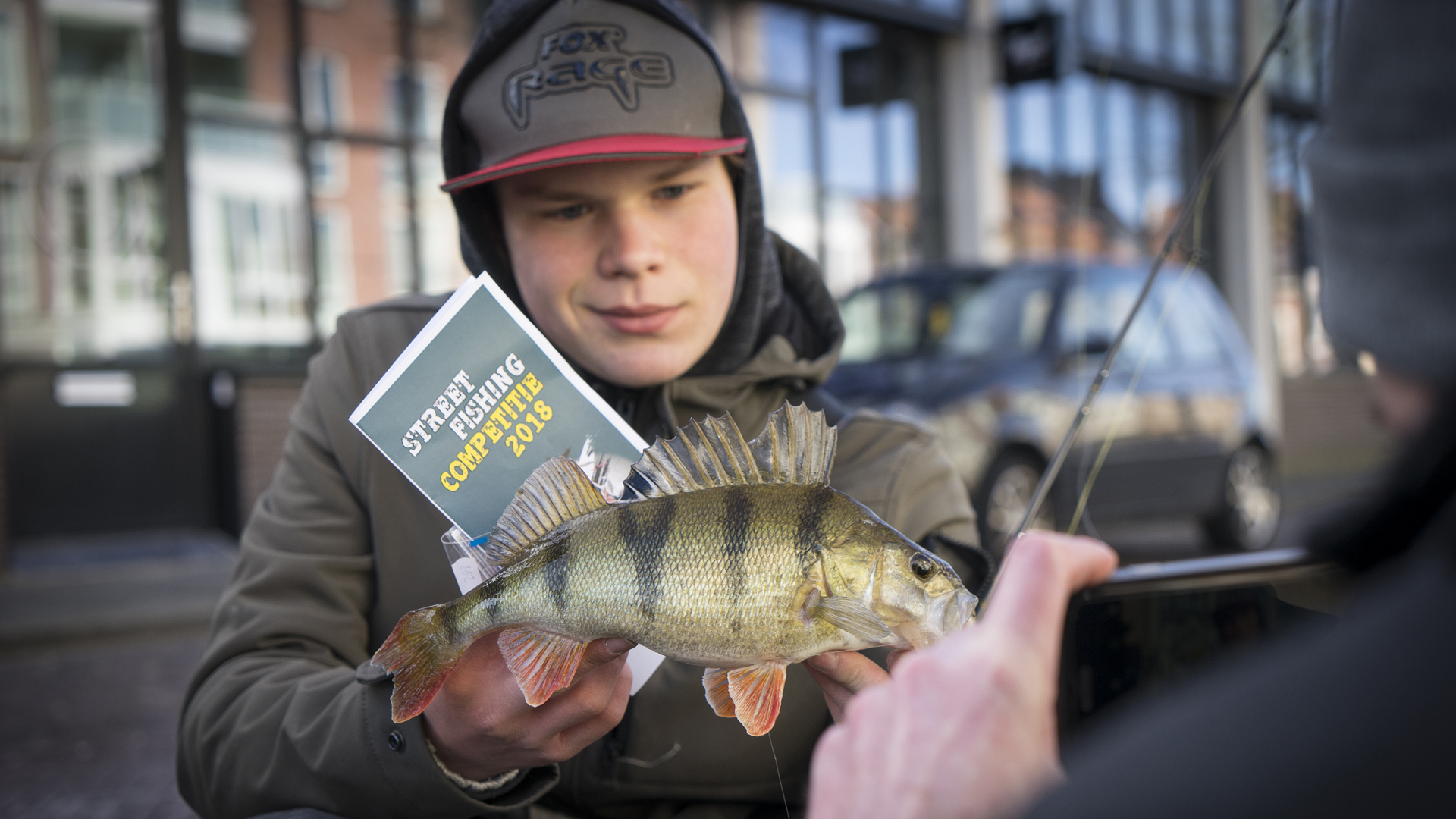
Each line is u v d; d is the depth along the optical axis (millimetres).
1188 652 1271
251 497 7965
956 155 12578
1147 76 12484
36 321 7730
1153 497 6965
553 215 1431
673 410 1547
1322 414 12688
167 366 8148
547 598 1021
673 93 1395
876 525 976
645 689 1452
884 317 7148
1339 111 527
